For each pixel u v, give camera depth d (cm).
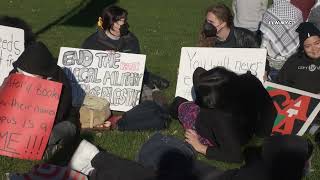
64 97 815
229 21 958
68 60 988
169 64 1318
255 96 716
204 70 805
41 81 796
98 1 2202
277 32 1015
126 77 988
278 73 950
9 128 793
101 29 1001
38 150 794
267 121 718
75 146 822
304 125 885
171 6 2161
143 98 992
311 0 1162
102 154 598
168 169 559
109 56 988
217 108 713
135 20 1892
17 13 1959
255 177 497
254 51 950
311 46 890
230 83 707
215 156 734
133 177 562
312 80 905
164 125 886
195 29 1781
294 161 474
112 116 934
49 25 1777
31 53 802
